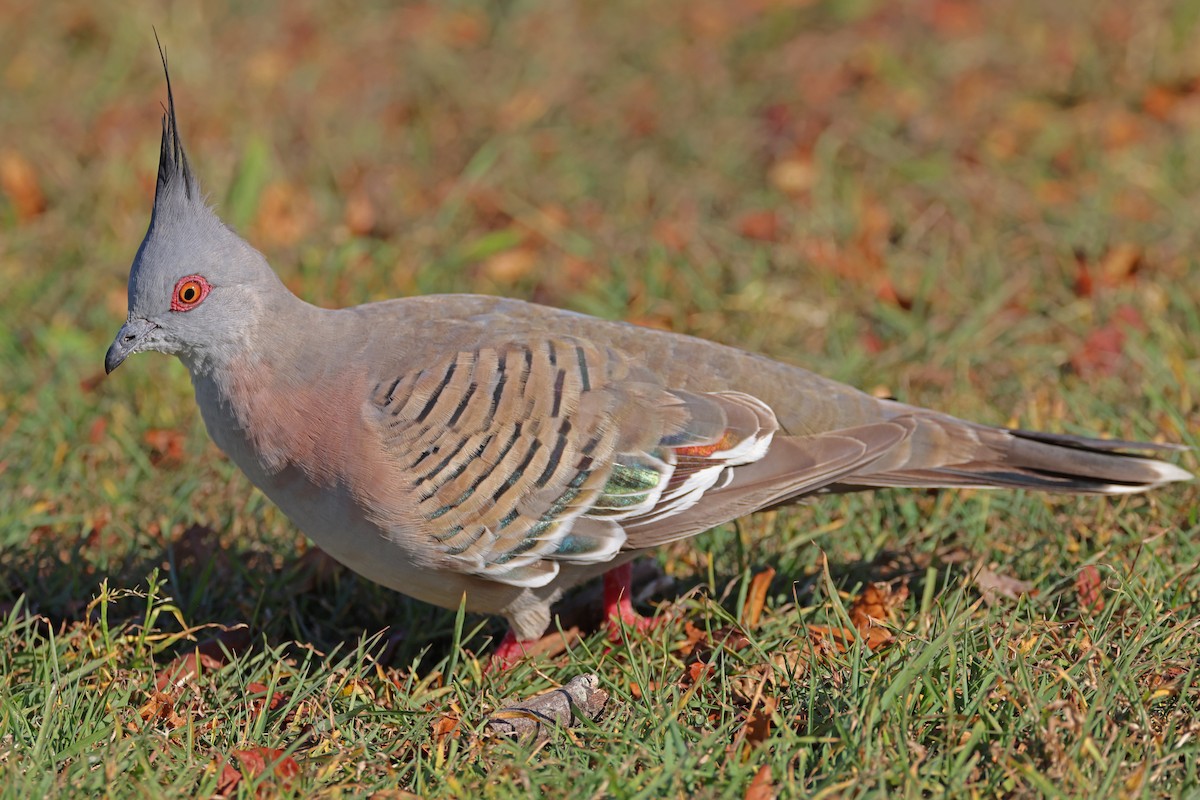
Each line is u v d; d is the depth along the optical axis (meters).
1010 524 10.73
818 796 7.35
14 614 9.47
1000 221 14.98
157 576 10.23
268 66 18.22
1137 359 12.32
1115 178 15.28
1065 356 12.95
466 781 7.88
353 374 9.04
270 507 11.47
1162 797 7.45
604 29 18.70
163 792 7.63
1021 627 9.03
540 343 9.10
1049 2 18.61
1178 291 13.33
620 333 9.55
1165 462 9.57
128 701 8.77
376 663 9.09
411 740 8.42
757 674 8.77
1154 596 9.20
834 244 14.72
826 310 13.88
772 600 9.97
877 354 13.19
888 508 11.04
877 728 7.90
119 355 9.14
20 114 17.36
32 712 8.58
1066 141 16.12
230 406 9.15
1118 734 7.67
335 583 10.58
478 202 15.75
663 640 9.27
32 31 18.88
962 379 12.70
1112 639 8.86
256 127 16.95
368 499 8.85
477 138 16.80
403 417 8.85
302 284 14.33
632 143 16.59
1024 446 9.59
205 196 9.41
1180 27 17.52
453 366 8.96
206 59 18.30
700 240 14.94
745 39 18.31
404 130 17.17
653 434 9.01
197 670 9.09
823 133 16.44
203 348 9.13
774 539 10.76
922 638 8.64
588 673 9.12
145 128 17.08
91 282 14.45
